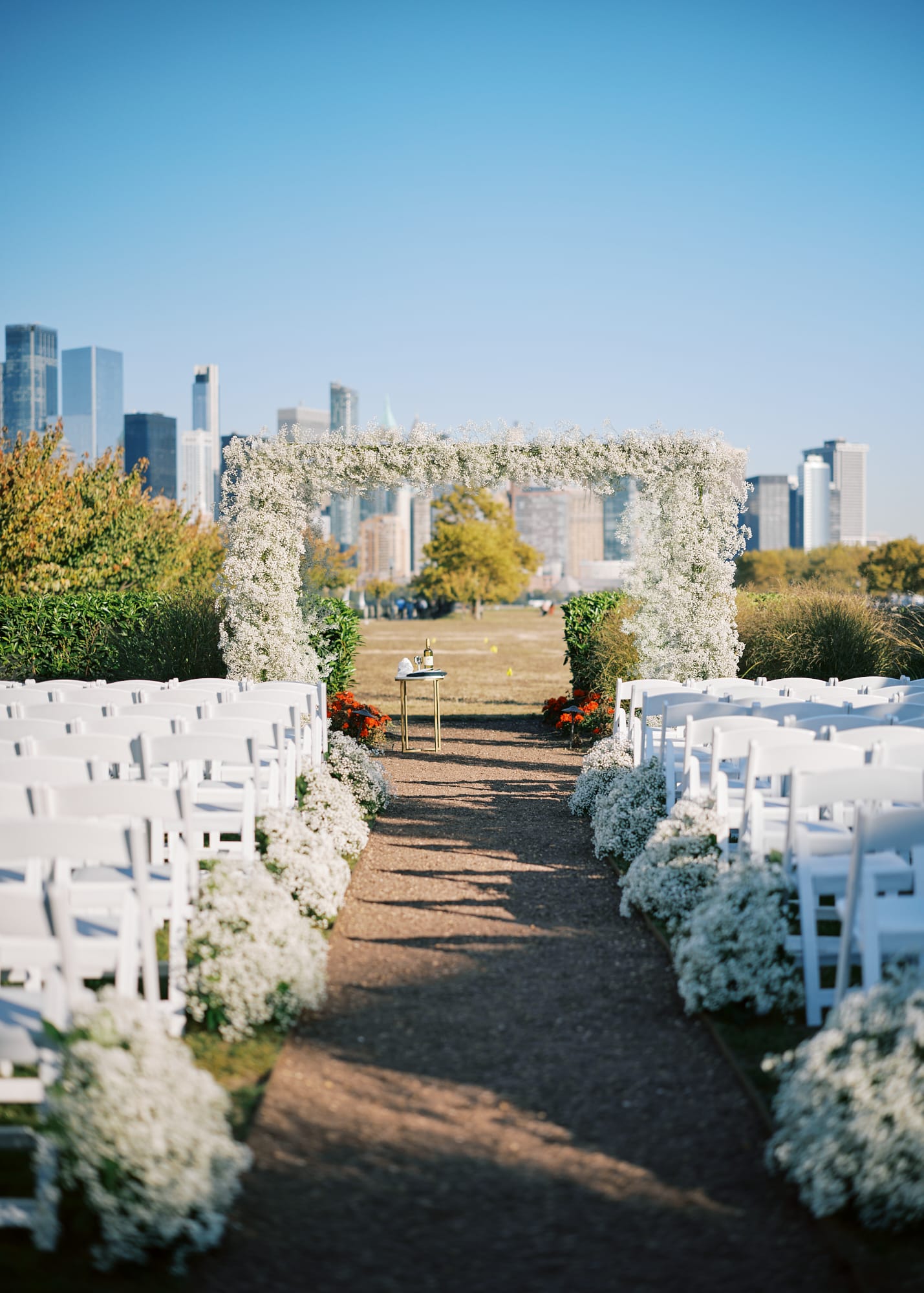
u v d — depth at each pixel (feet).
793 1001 14.51
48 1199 9.23
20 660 46.85
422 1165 10.73
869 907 12.26
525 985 15.83
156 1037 10.11
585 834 26.48
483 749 41.86
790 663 43.29
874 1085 9.61
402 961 16.89
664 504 36.37
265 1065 12.92
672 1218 9.82
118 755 17.46
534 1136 11.32
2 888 10.42
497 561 217.36
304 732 27.12
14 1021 10.90
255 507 35.53
